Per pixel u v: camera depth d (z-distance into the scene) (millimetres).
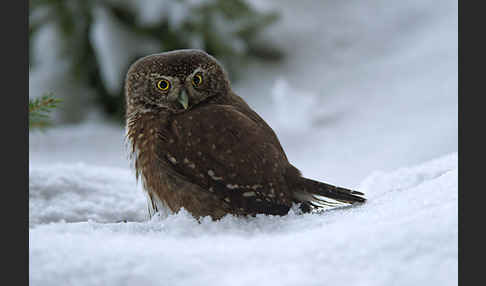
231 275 2664
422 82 14883
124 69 13898
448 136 12242
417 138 12531
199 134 4234
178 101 4543
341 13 18938
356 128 13727
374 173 5559
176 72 4551
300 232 3459
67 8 14180
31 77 14406
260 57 17391
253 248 2953
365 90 15344
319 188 4312
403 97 14539
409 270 2557
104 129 14391
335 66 16750
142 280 2656
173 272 2699
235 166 4145
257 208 4152
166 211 4438
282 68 16969
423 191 3592
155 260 2787
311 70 16719
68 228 3529
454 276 2482
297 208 4359
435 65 15430
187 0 14430
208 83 4684
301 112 14461
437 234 2734
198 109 4504
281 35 17984
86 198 5547
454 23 17047
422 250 2658
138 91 4684
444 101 13812
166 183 4309
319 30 18250
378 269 2596
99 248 2945
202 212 4246
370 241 2795
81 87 14766
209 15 14766
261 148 4207
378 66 16250
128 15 14258
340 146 13062
